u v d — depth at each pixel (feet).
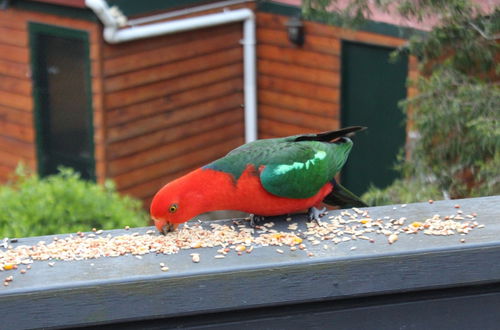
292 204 12.19
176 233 11.25
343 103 41.86
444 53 29.17
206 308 9.64
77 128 40.88
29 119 42.01
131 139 40.91
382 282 9.93
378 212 11.68
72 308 9.31
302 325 10.05
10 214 23.26
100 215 23.95
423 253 9.94
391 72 39.55
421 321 10.28
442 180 28.32
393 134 40.37
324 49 41.63
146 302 9.47
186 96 43.11
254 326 9.99
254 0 43.60
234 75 45.11
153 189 42.57
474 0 27.68
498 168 25.70
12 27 41.06
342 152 13.65
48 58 40.75
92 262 9.95
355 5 26.96
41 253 10.25
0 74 42.47
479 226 10.83
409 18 27.35
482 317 10.36
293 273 9.73
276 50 43.88
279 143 12.98
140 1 38.68
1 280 9.40
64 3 37.88
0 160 44.06
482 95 26.78
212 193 11.69
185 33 42.06
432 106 27.63
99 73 38.60
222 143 45.65
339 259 9.78
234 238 10.87
